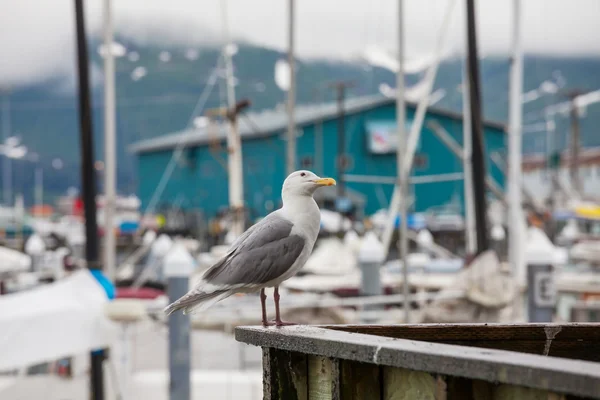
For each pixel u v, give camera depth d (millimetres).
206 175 71000
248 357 16234
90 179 14133
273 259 5449
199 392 13578
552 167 63969
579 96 66188
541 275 14359
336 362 3834
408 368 3441
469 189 27469
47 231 58219
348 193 64000
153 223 66062
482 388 3309
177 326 12727
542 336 4719
